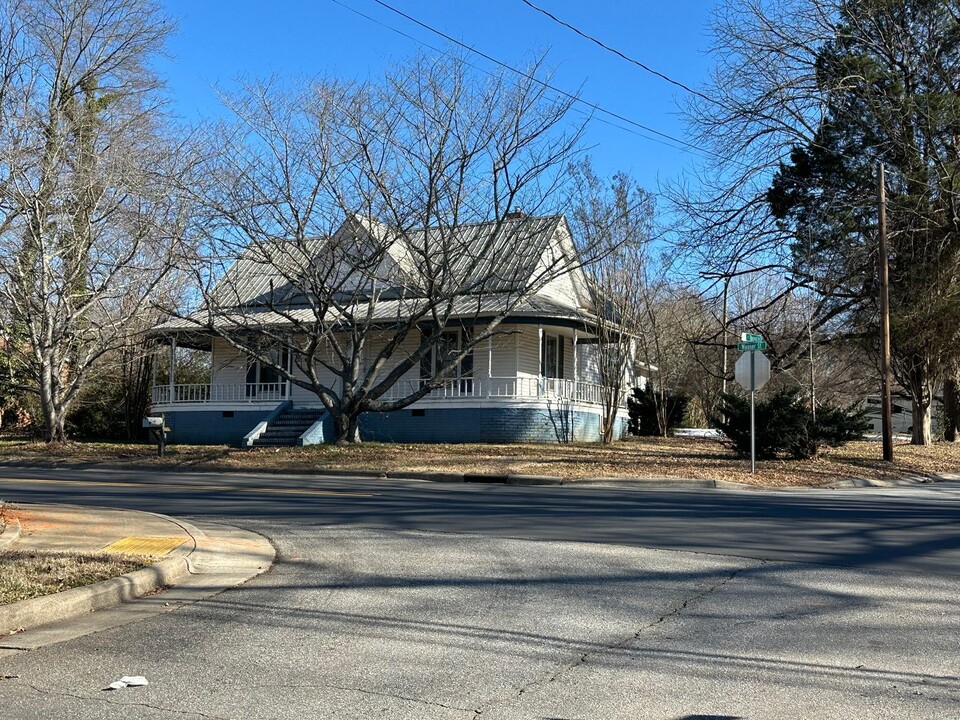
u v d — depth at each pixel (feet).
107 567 28.50
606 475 68.74
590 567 30.81
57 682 18.48
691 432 126.93
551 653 20.51
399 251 103.91
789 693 17.56
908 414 210.79
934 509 48.57
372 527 41.09
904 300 92.84
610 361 105.09
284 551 35.01
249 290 113.09
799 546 34.94
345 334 110.01
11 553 30.30
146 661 20.06
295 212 78.64
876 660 19.76
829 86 93.40
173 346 112.57
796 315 144.25
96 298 98.17
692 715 16.38
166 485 61.72
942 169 89.71
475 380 103.60
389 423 105.40
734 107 97.81
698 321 176.24
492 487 62.90
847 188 93.61
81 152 94.84
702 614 24.12
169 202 90.02
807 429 78.33
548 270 85.35
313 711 16.67
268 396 111.45
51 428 101.60
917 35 92.22
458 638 21.86
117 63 105.19
